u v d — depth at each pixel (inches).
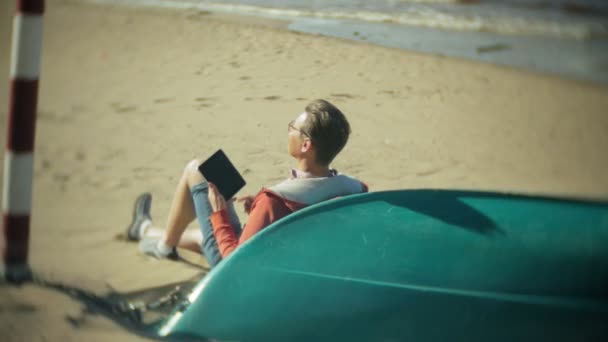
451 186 212.4
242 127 263.1
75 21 516.4
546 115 308.7
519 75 379.2
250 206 127.2
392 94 324.8
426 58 410.0
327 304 103.7
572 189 218.5
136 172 213.5
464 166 234.4
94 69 357.7
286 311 104.3
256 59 392.2
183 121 269.1
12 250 124.7
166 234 145.4
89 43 429.1
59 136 246.1
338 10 592.4
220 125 265.1
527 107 319.3
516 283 99.7
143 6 596.1
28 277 126.6
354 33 488.1
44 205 183.9
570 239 105.0
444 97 326.6
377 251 107.7
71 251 152.8
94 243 158.7
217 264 115.7
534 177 229.1
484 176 225.6
